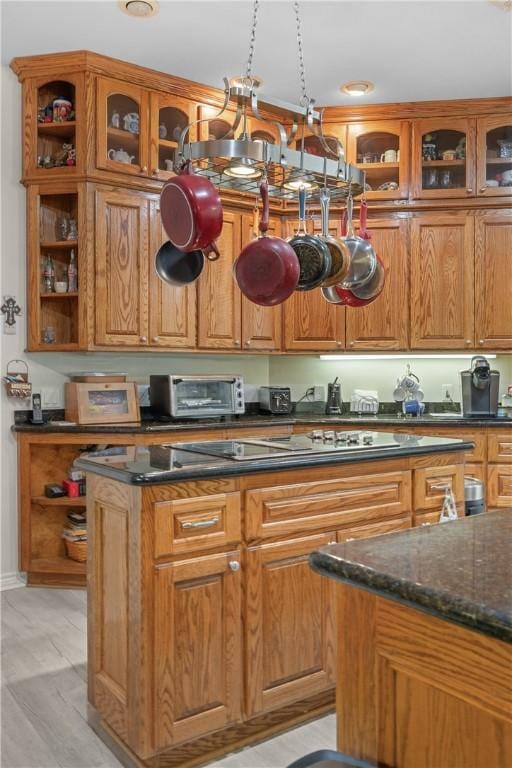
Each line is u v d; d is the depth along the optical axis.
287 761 1.97
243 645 2.02
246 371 4.82
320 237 2.35
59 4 3.04
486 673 0.76
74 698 2.34
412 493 2.42
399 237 4.35
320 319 4.45
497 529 1.12
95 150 3.65
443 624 0.81
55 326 3.89
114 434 3.59
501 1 3.00
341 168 2.33
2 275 3.68
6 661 2.62
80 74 3.62
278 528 2.08
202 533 1.93
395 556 0.94
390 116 4.28
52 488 3.68
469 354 4.45
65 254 3.90
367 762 0.89
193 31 3.29
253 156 2.08
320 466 2.15
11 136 3.71
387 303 4.36
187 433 3.75
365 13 3.10
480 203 4.26
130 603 1.87
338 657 0.98
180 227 2.17
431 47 3.44
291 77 3.82
